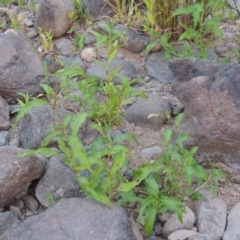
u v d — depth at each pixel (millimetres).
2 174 1765
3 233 1717
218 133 1880
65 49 2523
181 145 1839
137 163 2002
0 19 2719
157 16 2494
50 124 2037
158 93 2295
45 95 2281
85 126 2072
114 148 1689
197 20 2277
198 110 1916
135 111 2148
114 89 2100
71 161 1724
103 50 2508
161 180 1860
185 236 1696
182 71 2211
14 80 2193
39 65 2270
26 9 2826
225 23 2668
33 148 2023
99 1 2652
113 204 1691
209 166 1970
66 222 1640
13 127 1965
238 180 1921
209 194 1860
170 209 1752
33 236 1620
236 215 1795
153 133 2121
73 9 2602
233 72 1889
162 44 2412
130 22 2566
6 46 2221
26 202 1876
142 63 2465
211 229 1748
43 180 1867
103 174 1753
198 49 2416
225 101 1864
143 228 1777
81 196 1843
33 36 2613
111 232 1610
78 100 2094
